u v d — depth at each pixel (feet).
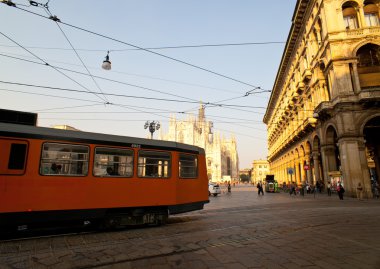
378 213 42.42
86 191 29.07
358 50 82.89
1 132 25.90
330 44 82.74
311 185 111.75
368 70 82.02
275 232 29.04
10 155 25.96
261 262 18.95
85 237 27.58
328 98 92.99
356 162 75.20
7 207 25.25
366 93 75.56
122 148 32.07
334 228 30.94
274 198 87.56
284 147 159.53
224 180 397.60
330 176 89.04
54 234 29.63
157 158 34.60
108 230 31.58
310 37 102.99
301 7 105.50
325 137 91.97
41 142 27.45
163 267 18.16
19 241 25.72
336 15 83.87
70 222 29.35
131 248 22.94
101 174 30.25
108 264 18.95
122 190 31.27
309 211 46.62
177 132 425.69
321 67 94.68
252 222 36.06
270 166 246.47
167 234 29.01
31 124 29.81
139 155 33.17
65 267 18.39
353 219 37.04
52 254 21.26
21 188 25.99
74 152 29.04
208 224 35.37
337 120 80.69
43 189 26.91
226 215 44.37
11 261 19.60
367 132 99.50
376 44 80.33
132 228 33.01
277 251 21.68
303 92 116.47
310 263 18.66
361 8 83.87
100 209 29.68
